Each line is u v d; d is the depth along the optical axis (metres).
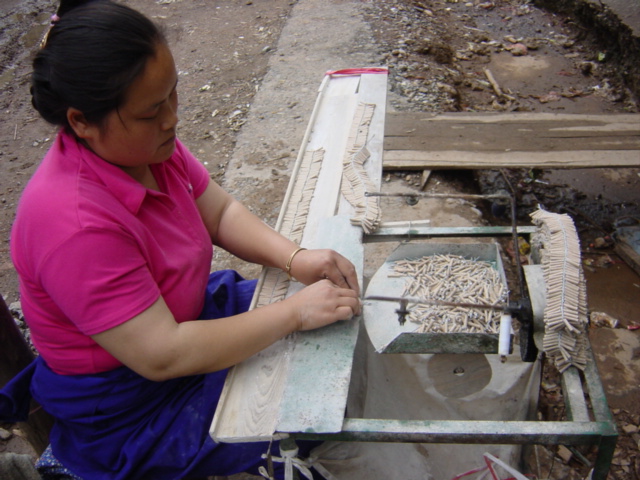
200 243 1.36
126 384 1.28
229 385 1.25
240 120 3.99
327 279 1.44
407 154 3.17
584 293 1.31
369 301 1.55
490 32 5.50
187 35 5.42
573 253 1.38
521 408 1.83
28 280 1.16
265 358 1.30
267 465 1.31
